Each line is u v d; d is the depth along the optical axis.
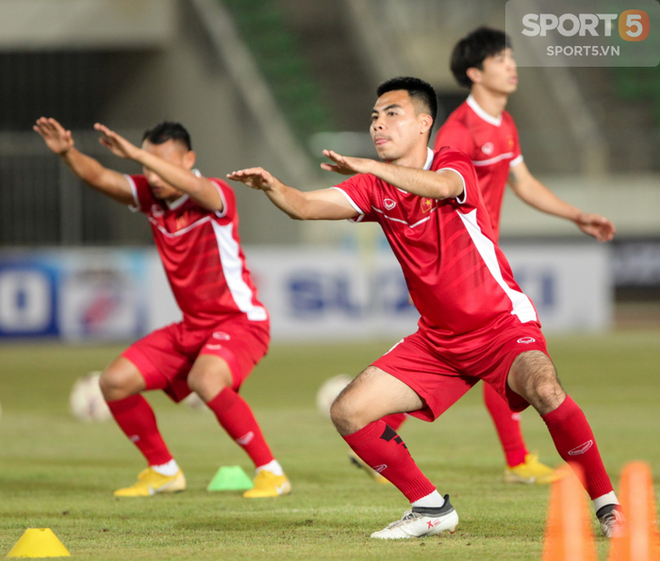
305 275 72.69
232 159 86.31
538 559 11.39
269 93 94.25
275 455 23.36
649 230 94.69
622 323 85.62
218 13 91.81
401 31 110.88
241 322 18.20
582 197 94.69
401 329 73.81
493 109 18.47
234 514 15.44
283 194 13.00
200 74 85.06
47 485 19.12
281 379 45.84
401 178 12.15
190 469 21.53
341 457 22.97
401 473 13.13
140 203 18.41
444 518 13.17
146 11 81.69
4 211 77.25
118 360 17.91
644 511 10.20
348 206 13.73
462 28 110.75
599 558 11.20
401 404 13.43
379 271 73.62
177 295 18.33
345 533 13.56
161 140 18.50
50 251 72.44
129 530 14.05
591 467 12.63
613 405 34.03
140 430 17.77
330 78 104.75
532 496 16.92
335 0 108.56
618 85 106.19
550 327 75.19
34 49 83.50
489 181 18.59
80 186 77.00
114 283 69.62
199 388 17.27
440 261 13.31
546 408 12.38
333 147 90.81
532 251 75.00
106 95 86.12
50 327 69.19
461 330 13.38
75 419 32.44
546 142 98.38
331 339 72.62
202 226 17.95
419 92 13.52
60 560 11.66
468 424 30.16
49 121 17.23
